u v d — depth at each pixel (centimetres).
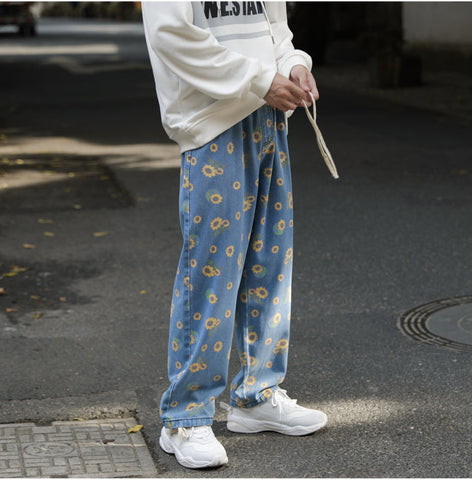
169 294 486
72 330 428
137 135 1134
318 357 385
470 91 1563
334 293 479
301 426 306
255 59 265
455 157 934
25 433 312
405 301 464
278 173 292
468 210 679
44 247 589
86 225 651
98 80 1889
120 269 535
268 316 300
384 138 1081
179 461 287
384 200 719
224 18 268
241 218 280
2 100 1540
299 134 1116
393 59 1641
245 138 279
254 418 309
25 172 880
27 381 362
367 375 364
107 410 334
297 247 575
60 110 1403
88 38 3775
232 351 394
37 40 3634
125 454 296
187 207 276
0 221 666
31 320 443
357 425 316
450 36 1844
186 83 269
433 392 345
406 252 560
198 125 270
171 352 289
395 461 287
